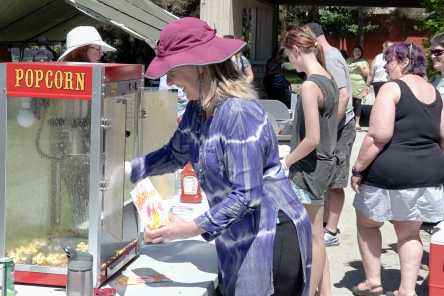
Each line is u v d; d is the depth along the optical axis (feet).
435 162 13.07
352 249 18.95
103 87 7.95
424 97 13.15
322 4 58.39
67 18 29.14
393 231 20.65
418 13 103.04
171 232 7.54
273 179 7.85
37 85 8.02
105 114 8.13
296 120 12.78
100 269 8.29
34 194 8.30
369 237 14.69
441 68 16.16
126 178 8.97
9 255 8.43
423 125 12.98
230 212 7.32
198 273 9.05
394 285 15.99
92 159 8.04
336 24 106.83
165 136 12.67
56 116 8.10
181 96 16.96
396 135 13.09
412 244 13.66
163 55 7.45
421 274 16.57
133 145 9.14
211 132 7.52
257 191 7.36
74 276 7.40
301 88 12.37
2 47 31.40
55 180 8.23
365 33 106.42
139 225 9.61
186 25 7.45
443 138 13.37
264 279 7.74
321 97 12.26
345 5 58.90
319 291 13.00
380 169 13.17
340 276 16.67
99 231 8.19
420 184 13.00
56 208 8.29
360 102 44.47
